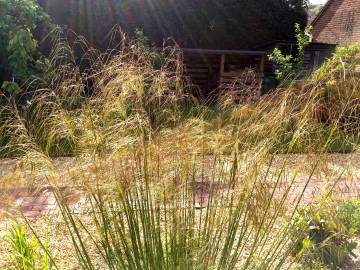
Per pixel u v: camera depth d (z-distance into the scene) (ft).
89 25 28.94
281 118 5.91
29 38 18.02
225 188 5.79
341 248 8.12
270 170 5.90
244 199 5.69
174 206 5.65
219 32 41.24
